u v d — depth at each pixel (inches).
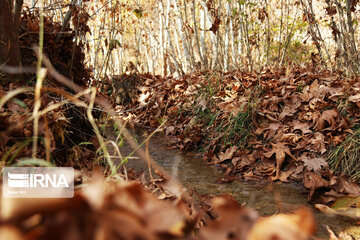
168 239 10.8
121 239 10.4
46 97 72.5
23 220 10.0
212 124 150.2
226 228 12.0
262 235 11.6
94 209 10.6
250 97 140.9
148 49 543.5
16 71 77.0
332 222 74.3
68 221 10.3
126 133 42.3
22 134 56.0
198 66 267.9
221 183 103.7
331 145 104.1
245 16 247.8
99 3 365.4
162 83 244.4
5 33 77.6
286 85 140.2
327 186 91.0
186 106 183.3
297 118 121.1
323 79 138.0
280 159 107.0
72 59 110.3
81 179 52.7
